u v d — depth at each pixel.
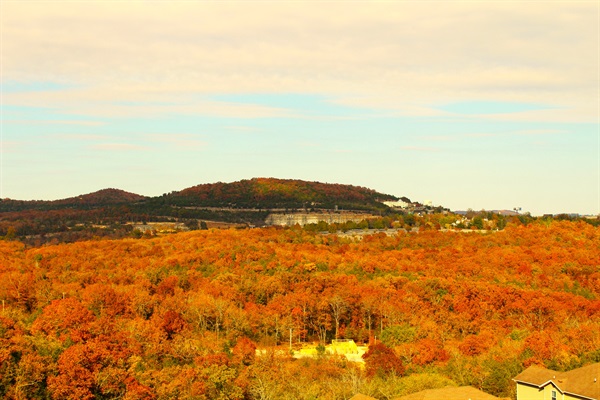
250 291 147.75
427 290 146.62
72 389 81.38
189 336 113.81
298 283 152.50
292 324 128.75
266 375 93.88
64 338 96.06
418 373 96.38
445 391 76.25
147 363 96.56
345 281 154.12
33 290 136.12
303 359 110.31
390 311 132.00
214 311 128.25
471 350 108.62
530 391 80.25
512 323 128.88
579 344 106.62
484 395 74.56
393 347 112.12
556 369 93.50
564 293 146.38
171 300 133.38
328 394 86.62
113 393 84.50
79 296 130.12
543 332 113.75
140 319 116.62
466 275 164.12
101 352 87.50
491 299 139.38
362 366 104.62
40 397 81.62
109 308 124.25
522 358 98.19
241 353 102.38
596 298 148.12
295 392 88.38
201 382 87.38
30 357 82.56
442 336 119.06
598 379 75.31
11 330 91.81
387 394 84.62
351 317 138.12
